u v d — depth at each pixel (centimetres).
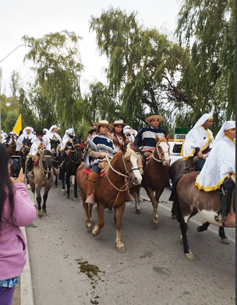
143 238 572
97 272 434
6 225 199
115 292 380
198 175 456
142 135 703
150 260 473
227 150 395
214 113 1382
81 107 2039
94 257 485
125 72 1725
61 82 2328
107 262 466
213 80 1337
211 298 365
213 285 396
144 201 888
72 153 901
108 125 575
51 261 471
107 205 518
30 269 443
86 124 1934
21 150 1159
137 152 622
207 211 426
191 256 474
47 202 866
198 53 1325
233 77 1156
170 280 409
